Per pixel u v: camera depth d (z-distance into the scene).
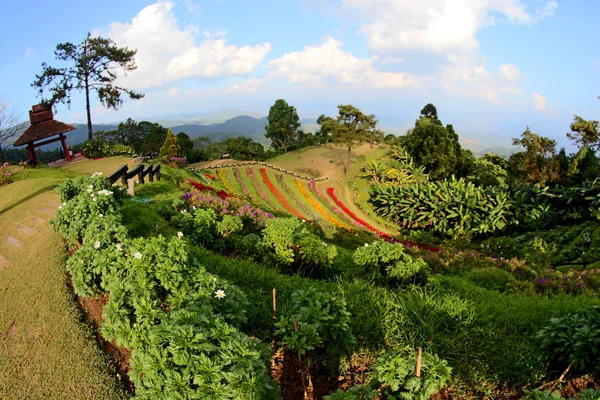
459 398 4.40
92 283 5.79
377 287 7.52
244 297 5.03
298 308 5.19
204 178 28.86
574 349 4.76
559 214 26.88
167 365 3.47
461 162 40.22
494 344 5.29
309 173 38.47
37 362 4.85
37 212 11.06
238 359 3.49
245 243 8.80
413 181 36.09
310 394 4.31
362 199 33.81
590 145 36.38
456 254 14.72
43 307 5.99
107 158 26.50
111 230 6.62
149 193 13.50
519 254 19.70
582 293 10.02
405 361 3.97
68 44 32.03
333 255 8.41
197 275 5.13
